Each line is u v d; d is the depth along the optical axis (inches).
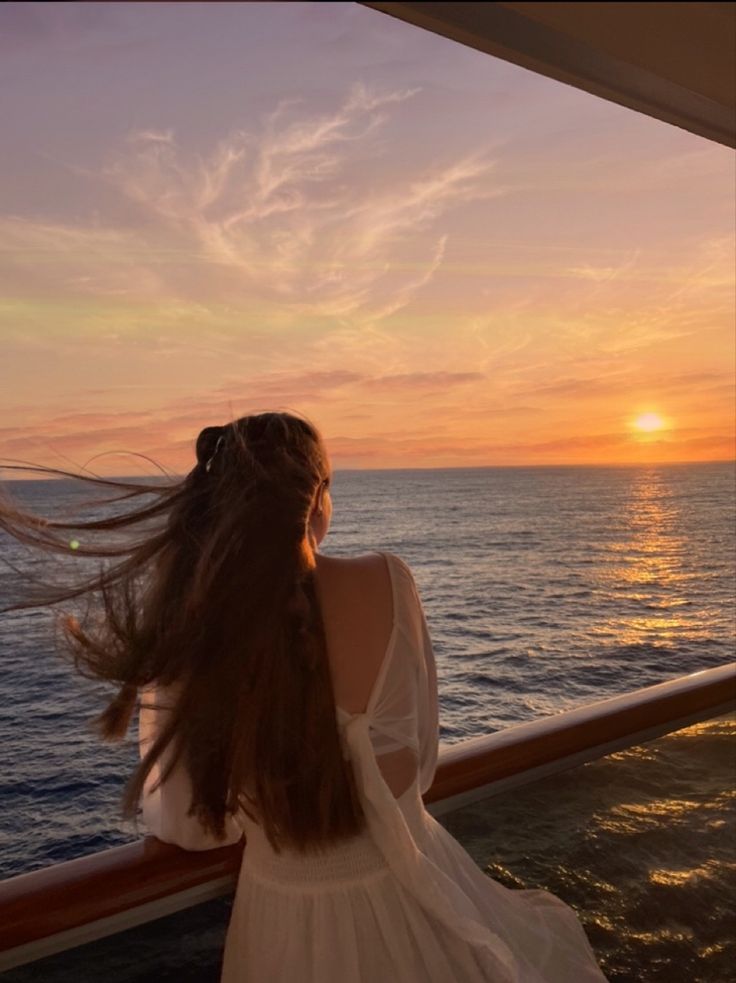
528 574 1611.7
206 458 44.9
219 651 39.9
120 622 43.1
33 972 51.5
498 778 68.1
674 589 1453.0
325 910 45.0
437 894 44.8
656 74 58.4
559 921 55.7
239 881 49.9
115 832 328.8
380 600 44.4
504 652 973.2
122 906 51.9
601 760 76.1
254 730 40.5
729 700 86.2
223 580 40.1
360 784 43.8
